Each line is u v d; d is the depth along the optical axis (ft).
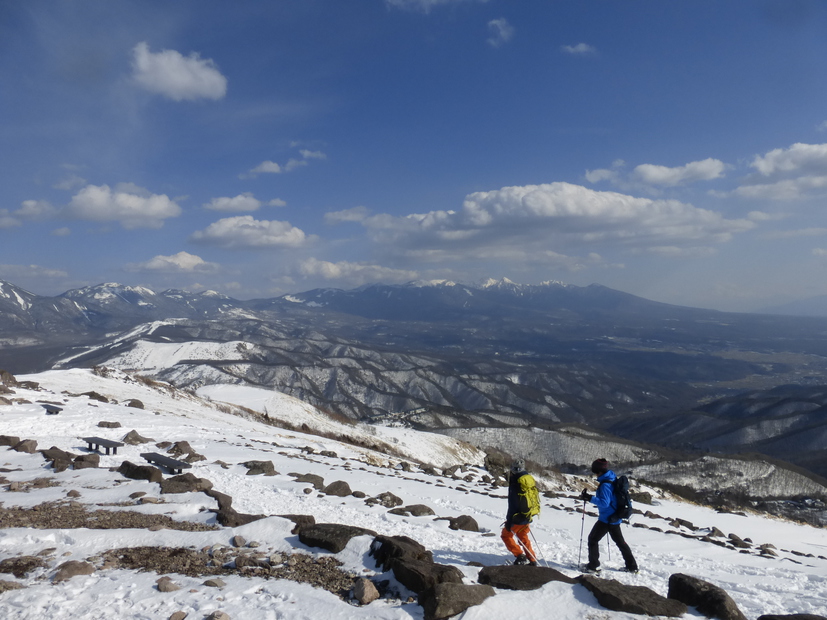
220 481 50.96
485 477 99.25
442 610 18.75
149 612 20.12
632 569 29.37
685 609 19.93
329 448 104.01
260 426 135.33
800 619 19.58
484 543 35.50
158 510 36.24
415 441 206.80
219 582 22.81
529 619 18.75
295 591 21.75
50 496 39.91
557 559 33.45
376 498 48.57
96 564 25.54
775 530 77.82
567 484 132.16
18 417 78.33
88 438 61.57
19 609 20.35
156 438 77.51
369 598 21.12
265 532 30.04
